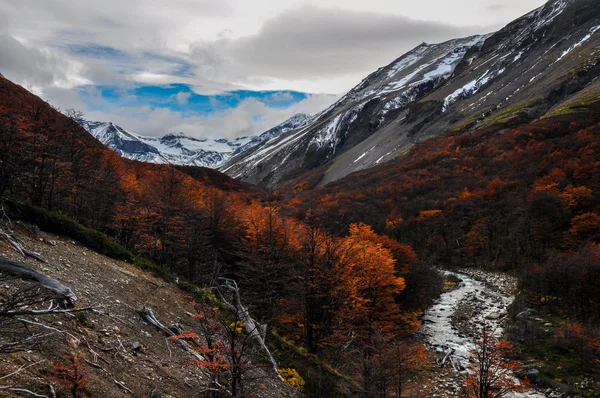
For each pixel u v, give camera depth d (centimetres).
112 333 1287
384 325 3356
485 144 12188
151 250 3512
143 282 1959
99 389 952
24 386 791
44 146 2766
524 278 4891
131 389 1065
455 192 9431
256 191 11725
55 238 1914
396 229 8175
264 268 2739
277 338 2238
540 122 11875
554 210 6731
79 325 1187
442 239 7919
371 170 14762
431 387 2753
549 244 6506
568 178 7838
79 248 1956
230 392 1089
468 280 6356
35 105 3406
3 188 1892
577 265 4209
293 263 3056
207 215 3747
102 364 1082
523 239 6662
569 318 3781
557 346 3138
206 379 1356
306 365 2138
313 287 2706
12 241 1516
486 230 7538
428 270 5181
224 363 1093
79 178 3734
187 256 3366
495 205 8012
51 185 3164
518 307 4209
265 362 1761
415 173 11838
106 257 2050
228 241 3756
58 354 975
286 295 2752
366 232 4731
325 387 1956
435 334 3859
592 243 5522
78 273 1628
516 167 9475
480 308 4666
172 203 3712
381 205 9538
